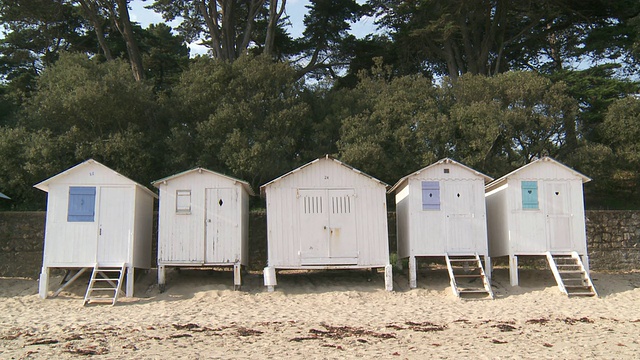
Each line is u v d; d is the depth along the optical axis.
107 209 18.28
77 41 37.97
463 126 26.12
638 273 22.16
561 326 14.41
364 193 19.14
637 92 29.62
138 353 11.60
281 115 25.70
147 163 24.72
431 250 19.14
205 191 18.84
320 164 19.19
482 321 14.99
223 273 21.19
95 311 16.30
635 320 15.20
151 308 16.61
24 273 22.25
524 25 34.50
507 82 27.36
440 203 19.36
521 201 19.56
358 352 11.75
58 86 25.16
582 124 28.58
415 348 12.09
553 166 19.77
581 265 18.92
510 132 25.92
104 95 24.05
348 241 18.84
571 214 19.53
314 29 38.34
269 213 18.84
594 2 31.02
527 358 11.34
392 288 18.77
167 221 18.61
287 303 17.30
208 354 11.53
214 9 33.53
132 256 18.12
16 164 24.30
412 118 26.44
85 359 11.16
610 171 26.44
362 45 37.94
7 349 11.98
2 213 22.80
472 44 35.53
